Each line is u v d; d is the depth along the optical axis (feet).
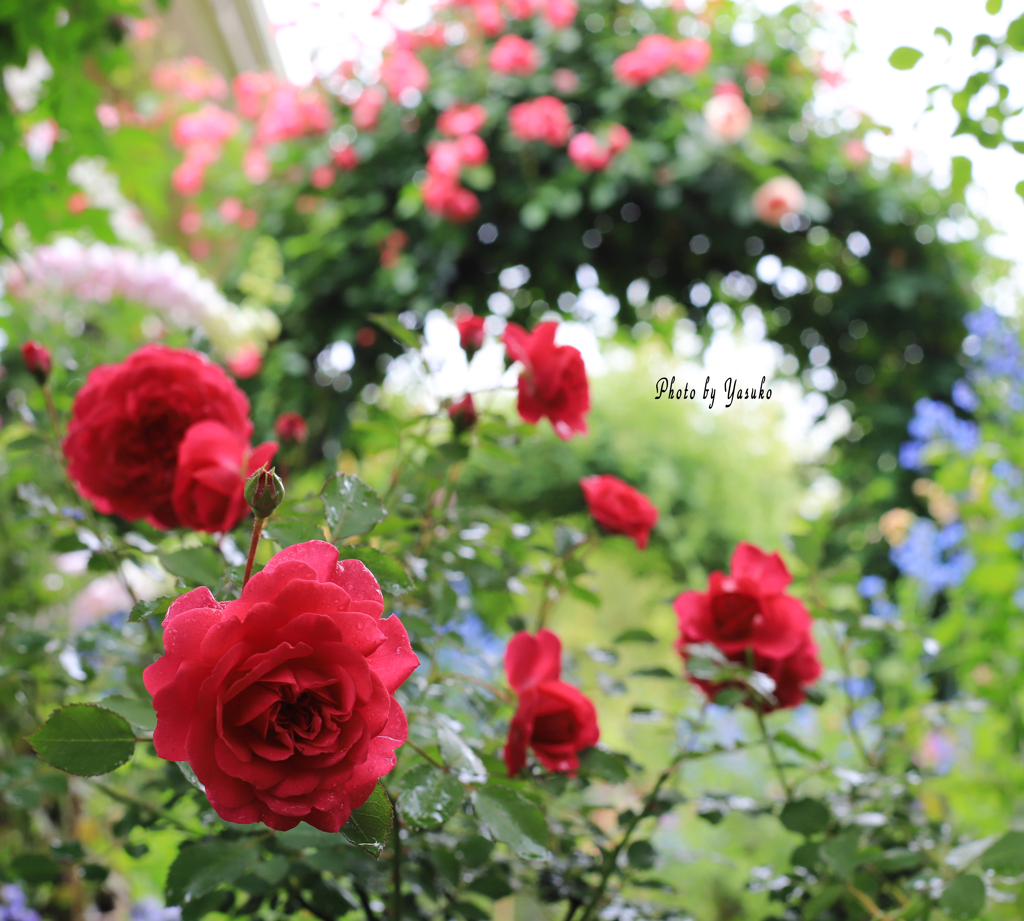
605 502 3.29
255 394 9.48
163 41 11.71
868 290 9.60
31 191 5.59
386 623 1.51
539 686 2.55
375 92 10.17
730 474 14.83
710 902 7.14
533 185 9.31
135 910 5.45
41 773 3.10
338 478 1.99
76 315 7.19
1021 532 6.53
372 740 1.47
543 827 1.98
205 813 2.45
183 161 11.88
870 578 7.63
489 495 13.48
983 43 3.39
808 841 2.84
